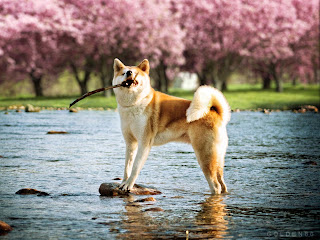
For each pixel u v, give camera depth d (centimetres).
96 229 610
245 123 2197
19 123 2105
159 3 4812
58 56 5000
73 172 1007
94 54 4806
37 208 716
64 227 619
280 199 785
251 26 5047
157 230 607
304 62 6012
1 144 1420
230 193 825
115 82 812
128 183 816
